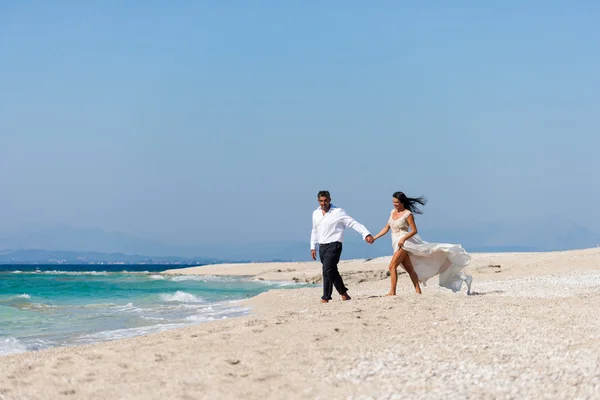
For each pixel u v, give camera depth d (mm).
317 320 9414
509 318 9258
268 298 18469
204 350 7582
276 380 6207
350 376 6262
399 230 12648
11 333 13133
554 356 6875
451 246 12750
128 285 34625
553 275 21750
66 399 5746
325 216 13023
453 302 10891
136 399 5715
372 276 29969
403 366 6609
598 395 5438
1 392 5957
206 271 61406
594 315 9516
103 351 7711
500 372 6262
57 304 20828
